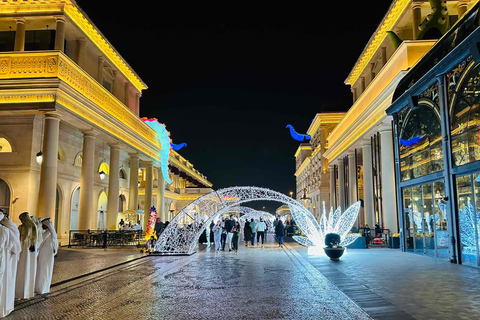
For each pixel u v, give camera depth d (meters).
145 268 14.37
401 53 22.30
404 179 19.48
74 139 28.12
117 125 28.52
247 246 25.78
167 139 40.41
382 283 10.33
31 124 23.14
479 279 10.88
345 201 39.03
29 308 7.94
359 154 37.94
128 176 38.38
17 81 20.86
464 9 23.39
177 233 20.91
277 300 8.50
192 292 9.53
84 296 9.12
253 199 22.36
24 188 22.69
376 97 24.73
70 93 22.02
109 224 28.53
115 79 31.73
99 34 26.98
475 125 13.15
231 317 7.15
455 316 6.89
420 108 17.48
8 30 24.45
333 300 8.43
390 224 23.73
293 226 38.75
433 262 14.98
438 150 15.92
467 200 13.91
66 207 26.95
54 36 24.92
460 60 13.77
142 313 7.48
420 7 23.77
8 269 7.37
